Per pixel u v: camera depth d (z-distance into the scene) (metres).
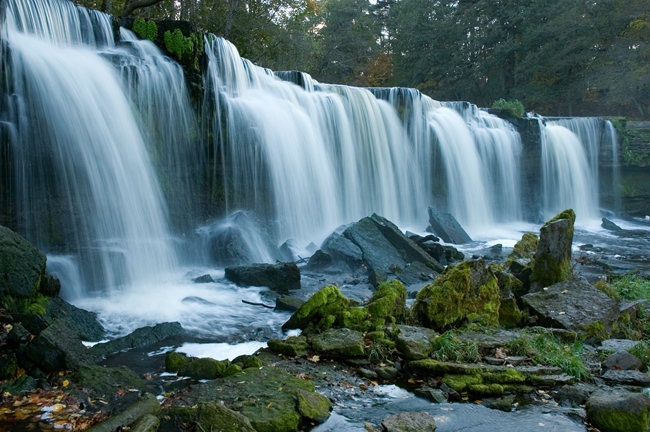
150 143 14.66
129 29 16.44
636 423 5.70
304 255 16.27
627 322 9.20
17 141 11.34
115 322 9.57
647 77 38.91
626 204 32.12
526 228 26.36
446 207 25.09
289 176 18.39
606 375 7.12
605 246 21.02
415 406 6.27
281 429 5.48
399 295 8.83
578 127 31.72
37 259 8.58
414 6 54.38
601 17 41.69
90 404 5.95
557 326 8.82
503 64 51.28
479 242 20.45
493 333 8.29
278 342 7.79
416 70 53.03
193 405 5.86
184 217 15.35
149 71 14.83
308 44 36.06
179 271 13.73
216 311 10.41
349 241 14.85
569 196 30.62
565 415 6.11
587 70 44.06
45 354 6.59
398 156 23.34
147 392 6.39
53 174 11.93
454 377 6.86
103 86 13.42
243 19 32.19
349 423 5.79
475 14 50.16
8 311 7.82
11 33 12.18
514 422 5.92
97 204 12.63
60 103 12.20
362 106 22.17
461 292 8.80
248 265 12.80
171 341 8.63
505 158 28.22
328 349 7.48
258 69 19.67
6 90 11.30
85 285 11.71
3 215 11.11
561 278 10.11
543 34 44.81
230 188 16.92
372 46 58.81
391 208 22.80
